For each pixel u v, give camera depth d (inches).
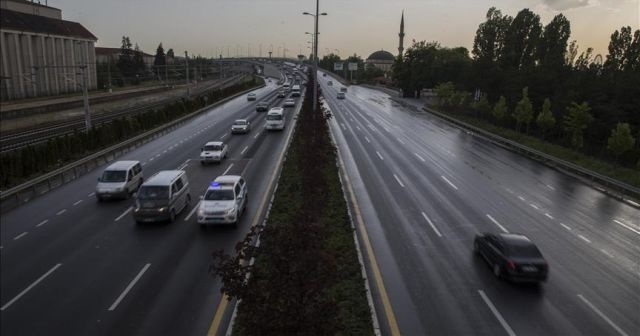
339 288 553.6
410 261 668.7
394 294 569.0
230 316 510.3
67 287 582.2
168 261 660.7
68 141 1397.6
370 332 469.4
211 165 1327.5
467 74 3120.1
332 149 1267.2
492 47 3026.6
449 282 604.7
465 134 2036.2
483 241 674.8
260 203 941.2
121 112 2758.4
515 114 2014.0
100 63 5137.8
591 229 832.9
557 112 2020.2
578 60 2591.0
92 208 923.4
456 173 1264.8
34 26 3240.7
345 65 7273.6
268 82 6176.2
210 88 4975.4
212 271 624.4
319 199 792.3
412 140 1827.0
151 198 820.6
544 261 594.2
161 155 1487.5
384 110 2994.6
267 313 305.7
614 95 1905.8
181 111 2413.9
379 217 867.4
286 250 339.0
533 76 2359.7
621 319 524.1
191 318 507.5
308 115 1588.3
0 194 901.8
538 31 2810.0
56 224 825.5
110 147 1470.2
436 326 499.8
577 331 497.7
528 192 1082.7
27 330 485.4
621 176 1204.5
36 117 2368.4
